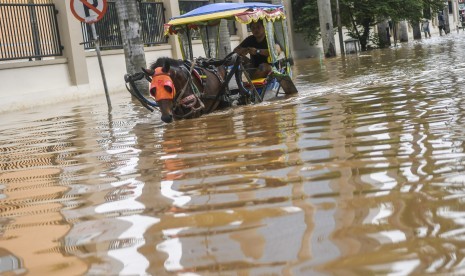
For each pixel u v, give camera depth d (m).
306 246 2.72
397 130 5.68
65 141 7.97
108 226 3.46
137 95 9.92
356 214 3.12
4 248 3.27
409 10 35.12
